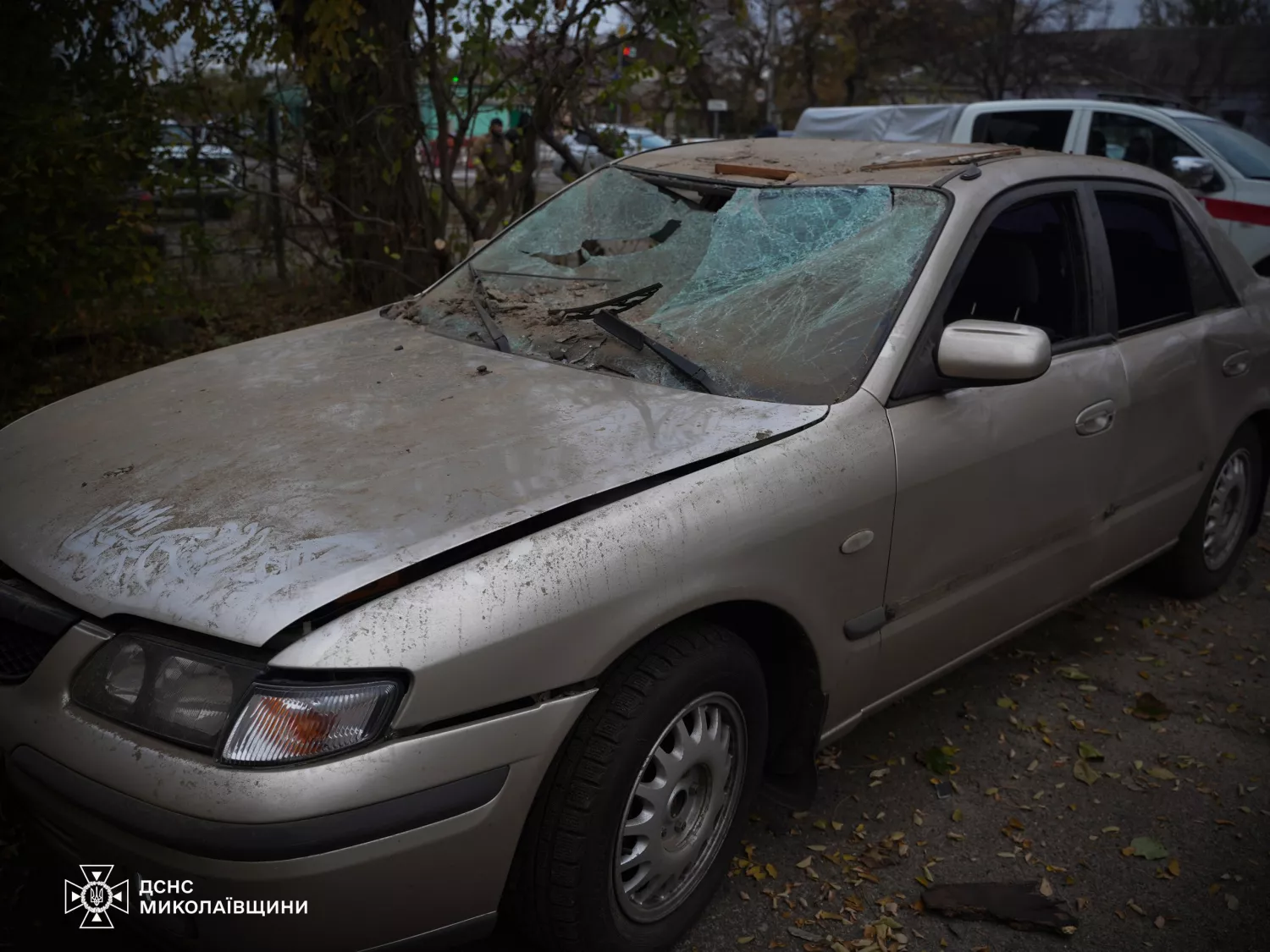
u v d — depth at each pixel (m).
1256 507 4.64
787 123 27.34
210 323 7.28
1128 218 3.72
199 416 2.62
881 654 2.82
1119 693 3.78
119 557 2.07
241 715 1.84
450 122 7.20
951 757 3.33
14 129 5.17
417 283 7.21
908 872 2.81
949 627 3.04
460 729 1.94
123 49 6.16
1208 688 3.84
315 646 1.86
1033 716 3.60
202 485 2.25
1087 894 2.77
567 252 3.52
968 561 3.00
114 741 1.90
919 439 2.74
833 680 2.69
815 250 3.08
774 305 2.95
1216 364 3.97
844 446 2.58
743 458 2.43
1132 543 3.77
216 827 1.79
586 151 7.76
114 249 5.49
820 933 2.57
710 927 2.57
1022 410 3.04
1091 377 3.32
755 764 2.59
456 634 1.93
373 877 1.87
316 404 2.64
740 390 2.71
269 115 7.04
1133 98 10.66
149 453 2.43
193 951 1.93
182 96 6.21
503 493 2.18
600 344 2.96
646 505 2.24
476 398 2.64
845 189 3.22
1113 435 3.42
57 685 2.00
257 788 1.80
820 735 2.75
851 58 24.39
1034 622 3.45
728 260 3.16
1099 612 4.41
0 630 2.16
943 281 2.89
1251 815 3.12
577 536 2.12
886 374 2.73
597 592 2.09
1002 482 3.00
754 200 3.31
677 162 3.72
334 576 1.94
